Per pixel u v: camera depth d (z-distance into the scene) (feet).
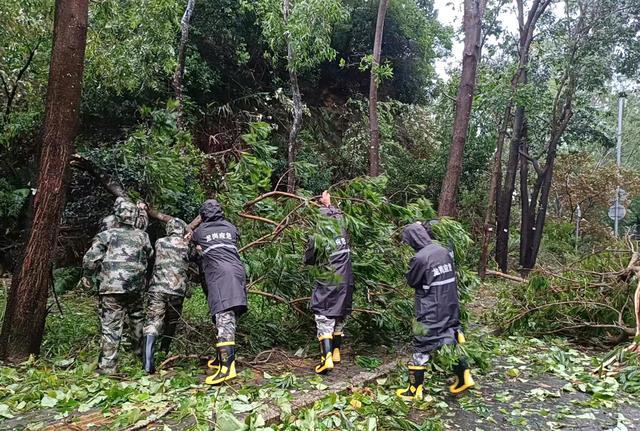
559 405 15.12
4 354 16.38
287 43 40.40
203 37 49.19
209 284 15.90
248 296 20.83
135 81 36.86
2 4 26.18
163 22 36.68
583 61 51.42
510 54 57.72
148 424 11.73
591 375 17.93
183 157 20.95
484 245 47.44
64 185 16.85
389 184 57.88
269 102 56.03
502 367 19.17
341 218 17.79
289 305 19.74
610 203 83.87
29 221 16.63
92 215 31.42
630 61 51.96
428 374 17.53
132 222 16.56
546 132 60.29
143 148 20.24
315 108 60.95
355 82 68.23
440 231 19.84
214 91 51.42
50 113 16.53
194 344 18.30
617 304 22.68
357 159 56.13
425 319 14.93
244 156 20.22
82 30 16.80
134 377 15.29
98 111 42.83
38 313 16.74
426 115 67.31
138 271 16.10
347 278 17.34
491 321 26.91
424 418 13.84
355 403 13.55
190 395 13.66
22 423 11.94
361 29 65.46
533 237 58.13
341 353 19.79
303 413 12.39
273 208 20.62
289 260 18.76
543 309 24.07
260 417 11.50
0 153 33.96
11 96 31.27
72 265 31.35
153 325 16.26
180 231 17.26
